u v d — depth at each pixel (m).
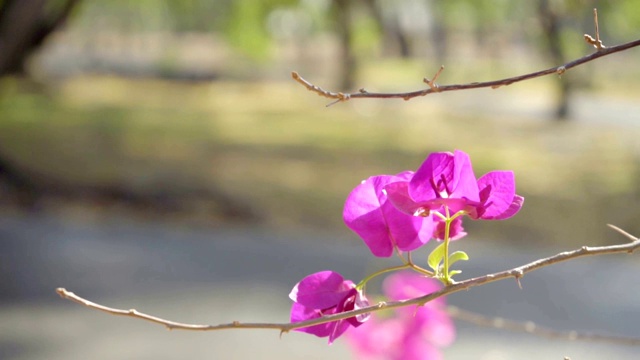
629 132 17.02
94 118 19.02
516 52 28.45
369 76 30.48
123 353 5.03
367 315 1.01
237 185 11.05
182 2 25.11
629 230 9.23
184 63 33.44
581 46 14.71
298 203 10.27
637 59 27.66
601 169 12.57
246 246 8.02
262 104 24.39
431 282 2.53
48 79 25.67
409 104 24.20
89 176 10.95
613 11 14.81
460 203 0.97
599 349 5.09
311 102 25.08
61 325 5.55
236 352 5.02
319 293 1.01
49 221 8.98
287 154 14.45
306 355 4.97
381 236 1.04
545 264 0.94
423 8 31.67
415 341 2.56
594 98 23.12
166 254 7.59
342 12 26.03
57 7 12.66
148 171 11.65
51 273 6.86
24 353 5.04
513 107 22.72
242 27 21.81
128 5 29.78
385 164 13.92
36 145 13.88
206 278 6.78
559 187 11.16
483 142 16.27
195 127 18.08
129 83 29.45
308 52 35.16
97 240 8.12
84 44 36.44
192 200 10.12
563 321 5.61
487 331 5.33
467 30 30.41
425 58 32.72
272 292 6.39
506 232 8.80
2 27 9.80
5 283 6.53
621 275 6.91
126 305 6.02
